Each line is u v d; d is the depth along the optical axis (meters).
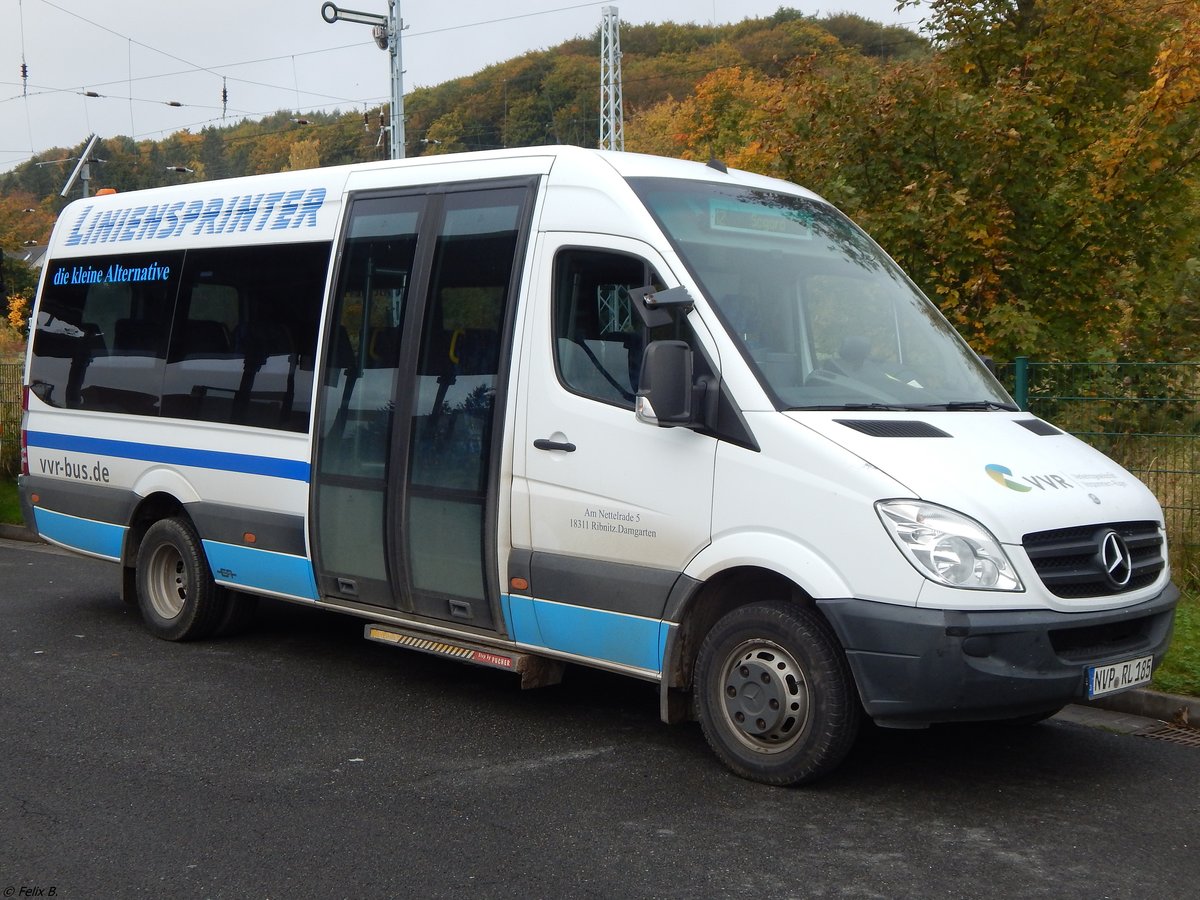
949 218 10.78
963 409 6.11
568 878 4.61
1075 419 8.69
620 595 5.96
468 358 6.64
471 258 6.73
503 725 6.64
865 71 11.72
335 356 7.34
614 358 6.06
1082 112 12.44
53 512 9.36
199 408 8.21
